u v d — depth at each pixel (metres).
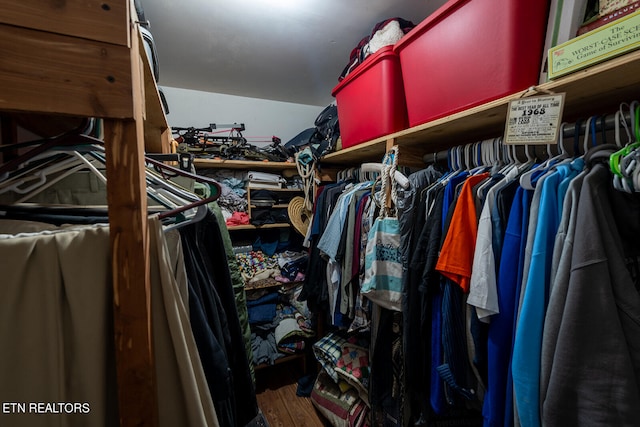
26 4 0.30
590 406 0.50
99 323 0.37
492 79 0.77
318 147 1.85
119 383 0.38
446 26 0.89
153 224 0.41
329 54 1.67
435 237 0.87
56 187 0.65
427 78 0.97
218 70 1.85
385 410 1.19
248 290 1.97
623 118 0.60
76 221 0.51
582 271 0.52
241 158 1.97
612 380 0.49
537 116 0.67
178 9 1.26
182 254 0.47
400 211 1.04
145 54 0.61
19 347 0.33
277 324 1.98
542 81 0.72
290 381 1.98
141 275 0.37
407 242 0.99
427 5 1.25
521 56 0.72
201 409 0.42
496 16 0.75
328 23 1.37
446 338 0.81
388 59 1.15
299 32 1.45
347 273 1.28
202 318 0.50
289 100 2.44
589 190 0.55
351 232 1.29
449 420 1.04
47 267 0.35
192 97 2.16
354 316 1.30
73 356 0.36
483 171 0.89
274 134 2.45
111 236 0.36
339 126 1.60
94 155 0.56
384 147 1.34
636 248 0.55
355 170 1.73
